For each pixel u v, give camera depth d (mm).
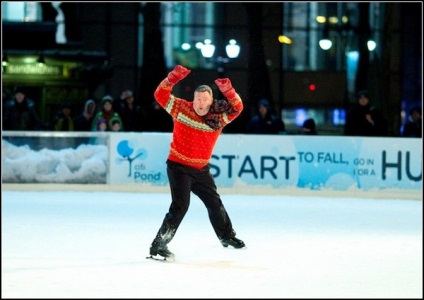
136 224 13734
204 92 10219
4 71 26094
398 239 12445
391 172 18312
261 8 26266
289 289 8633
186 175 10367
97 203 16609
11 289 8500
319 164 18406
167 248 10359
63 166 18750
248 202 17156
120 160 18703
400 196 18312
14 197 17516
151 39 26281
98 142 18734
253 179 18562
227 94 10250
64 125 20281
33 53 26219
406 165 18281
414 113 20562
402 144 18281
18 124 20172
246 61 26234
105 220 14180
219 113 10273
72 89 26297
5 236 12305
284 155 18469
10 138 18781
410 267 10070
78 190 18766
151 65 26234
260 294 8336
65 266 9875
